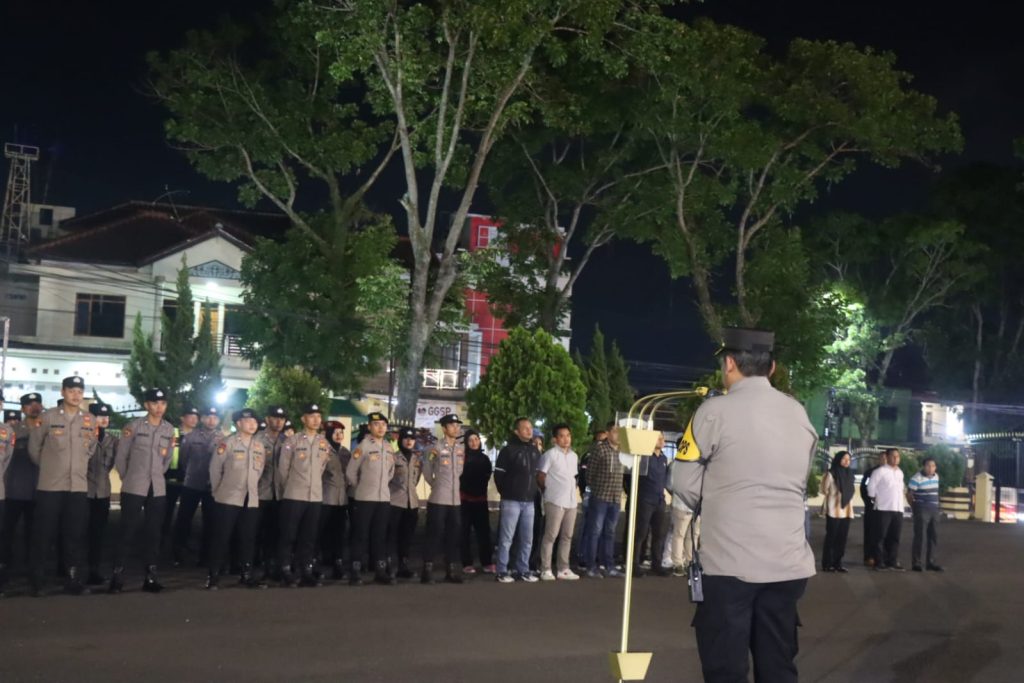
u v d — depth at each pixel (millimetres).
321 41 26266
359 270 32469
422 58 26688
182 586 14414
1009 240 54625
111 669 9055
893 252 50625
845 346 49000
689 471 5461
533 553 18375
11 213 47594
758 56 34375
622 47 27953
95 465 14547
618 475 17219
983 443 44375
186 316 36969
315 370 33906
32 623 11039
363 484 15367
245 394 40750
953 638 12125
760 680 5445
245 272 33125
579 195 35719
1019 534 29906
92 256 40938
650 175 35656
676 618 12945
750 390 5504
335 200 32750
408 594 14289
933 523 19766
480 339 45062
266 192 31906
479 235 44500
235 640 10484
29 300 41875
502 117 27891
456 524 16094
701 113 33625
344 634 11023
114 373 40938
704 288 36281
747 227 37656
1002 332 58219
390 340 28297
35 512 13062
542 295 35938
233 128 30703
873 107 33406
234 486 14203
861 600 15242
